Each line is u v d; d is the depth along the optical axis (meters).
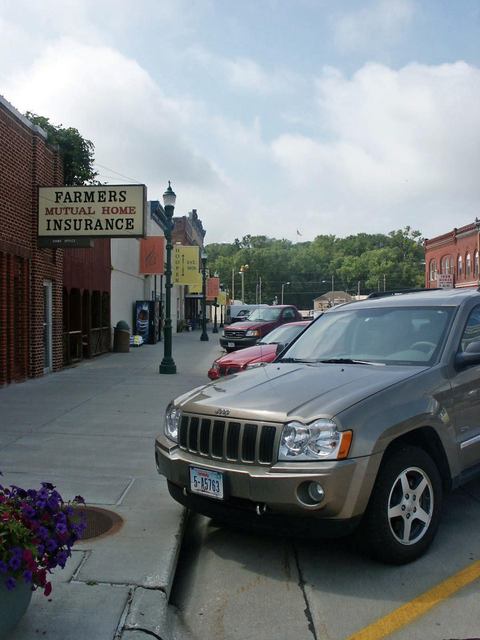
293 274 133.88
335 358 5.54
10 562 2.94
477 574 4.21
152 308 27.64
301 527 4.01
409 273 118.75
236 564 4.52
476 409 5.07
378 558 4.31
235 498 4.22
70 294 18.27
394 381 4.53
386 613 3.74
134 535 4.79
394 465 4.20
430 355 5.06
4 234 12.23
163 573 4.11
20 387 12.67
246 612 3.85
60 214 13.73
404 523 4.32
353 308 6.24
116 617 3.54
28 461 6.91
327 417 4.03
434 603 3.84
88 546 4.55
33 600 3.70
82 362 18.52
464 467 4.91
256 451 4.14
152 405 10.64
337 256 135.50
